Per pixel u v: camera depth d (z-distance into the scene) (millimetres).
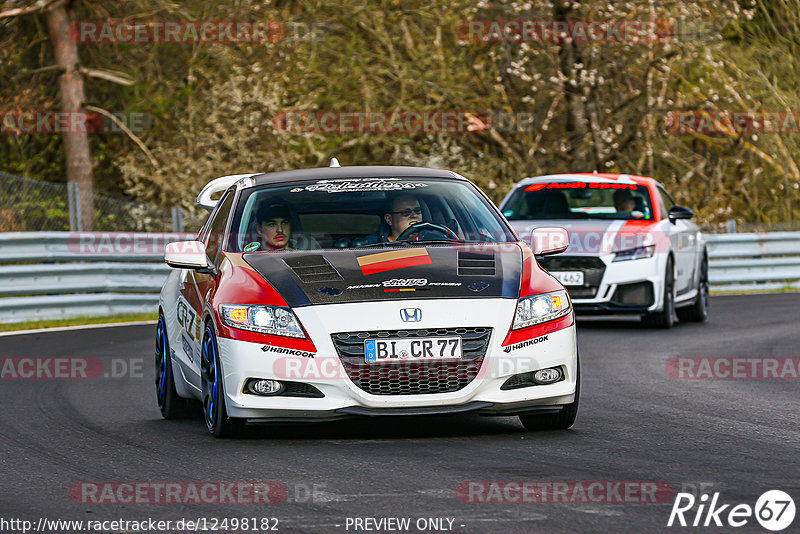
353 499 16141
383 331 20234
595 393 27156
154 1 75562
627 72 76125
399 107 73000
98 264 51781
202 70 74562
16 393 29062
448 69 74750
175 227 58562
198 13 76312
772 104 81438
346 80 73562
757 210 85812
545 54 74438
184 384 24062
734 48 83000
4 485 17812
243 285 21484
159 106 76750
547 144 78750
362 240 23750
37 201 57062
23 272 48969
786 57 83375
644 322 43531
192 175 73375
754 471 17766
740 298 59000
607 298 41406
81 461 19703
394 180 25062
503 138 78438
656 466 18250
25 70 77812
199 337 22500
